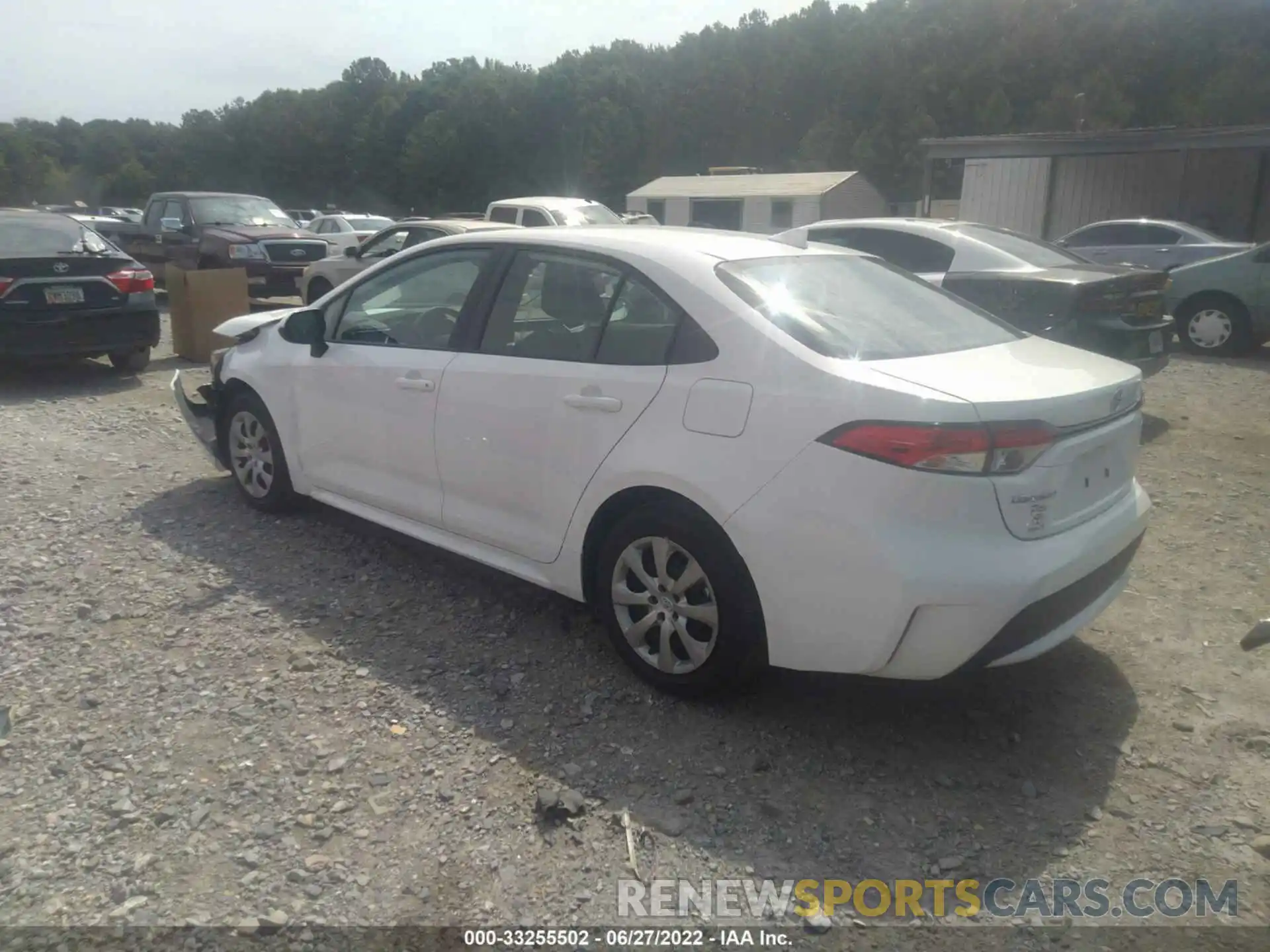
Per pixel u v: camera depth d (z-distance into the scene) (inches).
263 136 4008.4
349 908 109.0
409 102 3683.6
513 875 114.1
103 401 352.2
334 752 136.0
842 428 125.3
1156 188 935.7
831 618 128.1
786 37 3452.3
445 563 201.5
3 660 160.2
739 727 142.9
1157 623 177.3
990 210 964.6
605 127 3240.7
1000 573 122.3
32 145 4146.2
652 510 143.6
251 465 226.2
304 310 203.8
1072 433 131.0
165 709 146.6
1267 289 457.4
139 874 113.6
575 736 140.5
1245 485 260.4
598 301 156.4
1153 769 134.9
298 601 182.9
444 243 183.2
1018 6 3031.5
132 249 663.8
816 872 115.3
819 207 1450.5
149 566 198.1
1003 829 122.8
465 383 169.5
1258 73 2224.4
